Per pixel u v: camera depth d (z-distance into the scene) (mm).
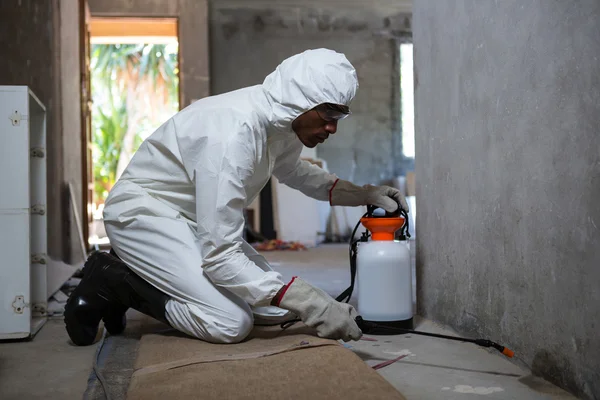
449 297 2133
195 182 1809
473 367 1650
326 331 1705
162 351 1758
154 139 1939
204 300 1819
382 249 2074
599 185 1226
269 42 8602
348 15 8727
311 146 1858
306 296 1707
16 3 3686
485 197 1809
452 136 2064
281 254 5934
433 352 1830
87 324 1984
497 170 1721
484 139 1801
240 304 1822
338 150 8766
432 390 1454
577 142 1302
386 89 8836
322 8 8688
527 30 1515
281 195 7363
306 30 8680
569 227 1351
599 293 1243
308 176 2250
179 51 7980
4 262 2039
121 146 12508
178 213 1959
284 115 1746
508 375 1562
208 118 1749
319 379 1382
